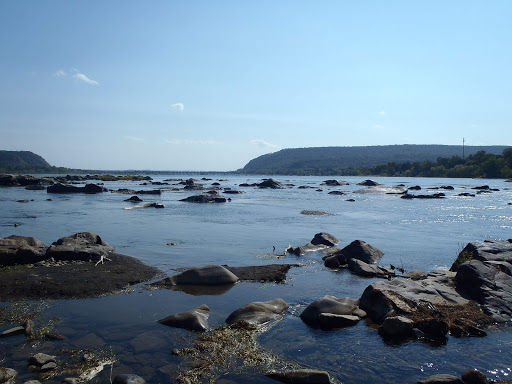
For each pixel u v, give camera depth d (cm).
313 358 819
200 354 819
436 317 984
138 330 930
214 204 4478
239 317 998
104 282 1273
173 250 1852
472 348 870
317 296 1205
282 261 1659
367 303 1075
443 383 706
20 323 957
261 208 4044
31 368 748
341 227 2700
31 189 6581
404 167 18862
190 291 1232
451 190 7175
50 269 1391
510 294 1107
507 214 3553
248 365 784
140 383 694
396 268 1570
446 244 2080
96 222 2831
